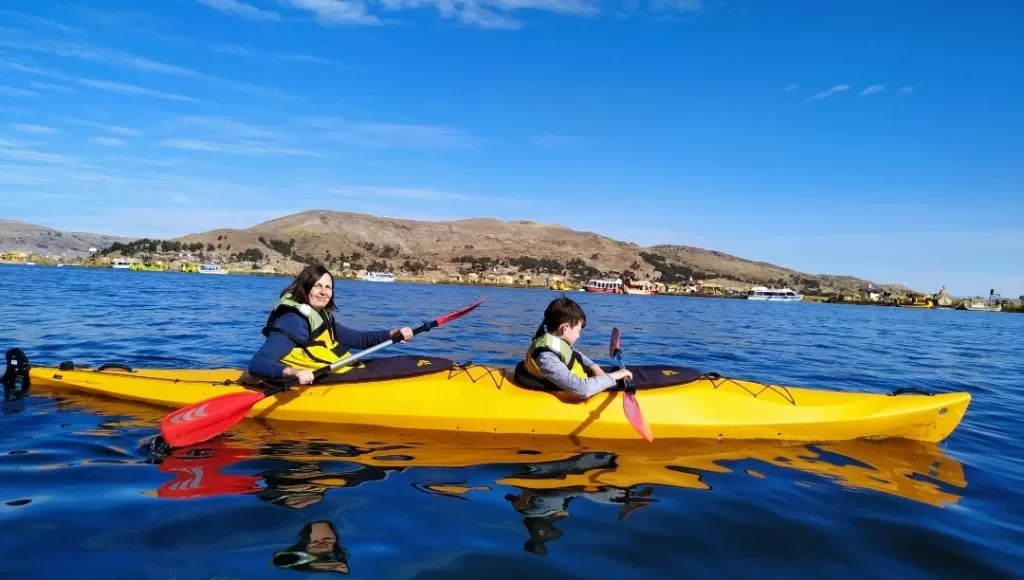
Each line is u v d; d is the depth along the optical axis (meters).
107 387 5.80
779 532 3.35
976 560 3.11
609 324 21.12
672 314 31.61
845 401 5.41
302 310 5.21
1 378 6.37
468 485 3.86
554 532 3.22
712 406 5.23
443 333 14.66
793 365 11.04
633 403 4.84
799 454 4.82
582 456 4.52
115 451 4.32
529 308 30.44
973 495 4.07
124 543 2.90
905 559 3.09
